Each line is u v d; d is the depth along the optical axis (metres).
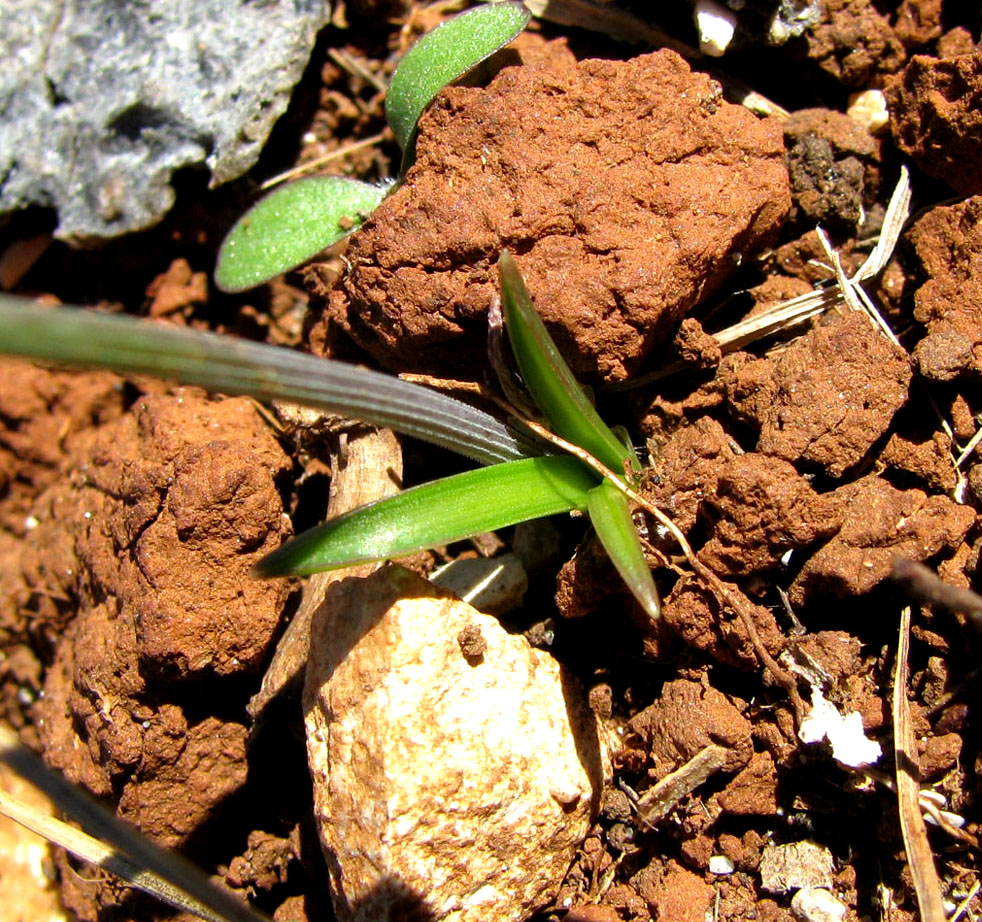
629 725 0.09
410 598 0.09
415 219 0.09
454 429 0.09
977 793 0.08
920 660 0.09
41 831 0.09
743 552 0.09
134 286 0.13
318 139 0.13
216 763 0.10
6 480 0.13
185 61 0.12
